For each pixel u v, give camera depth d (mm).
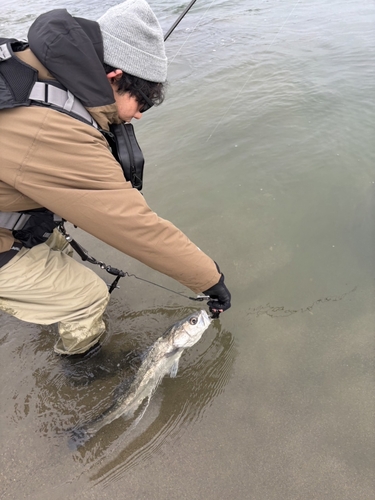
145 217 1734
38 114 1516
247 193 3773
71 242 2383
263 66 6289
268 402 2268
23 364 2559
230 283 2977
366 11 8211
